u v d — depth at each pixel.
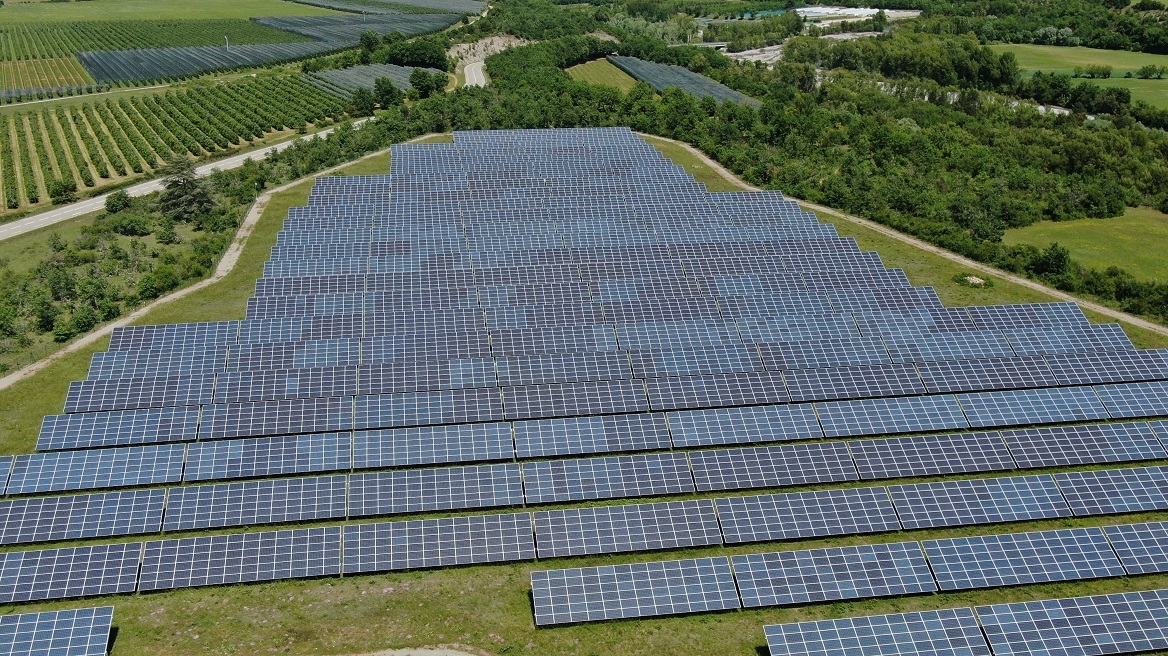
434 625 60.78
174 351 88.12
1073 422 82.75
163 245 127.12
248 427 77.44
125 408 80.06
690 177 146.12
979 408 82.75
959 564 64.12
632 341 92.19
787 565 63.16
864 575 63.16
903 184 148.25
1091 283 113.00
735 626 60.91
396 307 99.06
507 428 77.56
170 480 72.25
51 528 66.56
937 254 124.12
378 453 75.06
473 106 183.62
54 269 114.50
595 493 71.81
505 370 85.62
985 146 171.38
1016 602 61.41
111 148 170.12
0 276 115.81
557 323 96.00
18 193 152.25
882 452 75.94
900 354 92.00
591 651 58.97
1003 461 76.12
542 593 60.50
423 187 137.38
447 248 115.75
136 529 67.25
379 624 60.69
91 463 72.50
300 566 63.75
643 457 74.25
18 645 55.28
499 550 65.75
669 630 60.47
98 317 101.44
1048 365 88.94
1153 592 59.78
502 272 107.31
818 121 178.38
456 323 94.38
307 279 102.69
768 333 94.50
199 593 62.56
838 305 101.88
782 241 117.62
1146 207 151.75
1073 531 66.44
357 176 138.62
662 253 113.06
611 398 82.56
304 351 88.56
